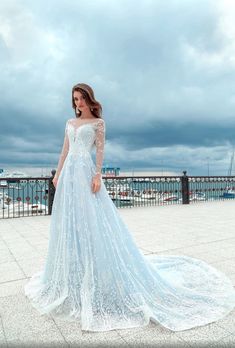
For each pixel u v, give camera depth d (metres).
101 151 2.29
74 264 2.03
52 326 1.79
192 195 12.39
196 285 2.43
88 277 1.98
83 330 1.72
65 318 1.88
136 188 10.85
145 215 7.95
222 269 2.94
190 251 3.73
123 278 2.03
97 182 2.20
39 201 8.83
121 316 1.87
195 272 2.74
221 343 1.58
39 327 1.78
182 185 11.68
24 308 2.06
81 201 2.14
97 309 1.90
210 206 10.46
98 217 2.12
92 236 2.06
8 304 2.14
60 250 2.13
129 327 1.75
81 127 2.27
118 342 1.60
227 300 2.13
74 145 2.28
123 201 10.48
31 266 3.21
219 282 2.50
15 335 1.69
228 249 3.80
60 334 1.69
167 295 2.14
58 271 2.10
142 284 2.11
